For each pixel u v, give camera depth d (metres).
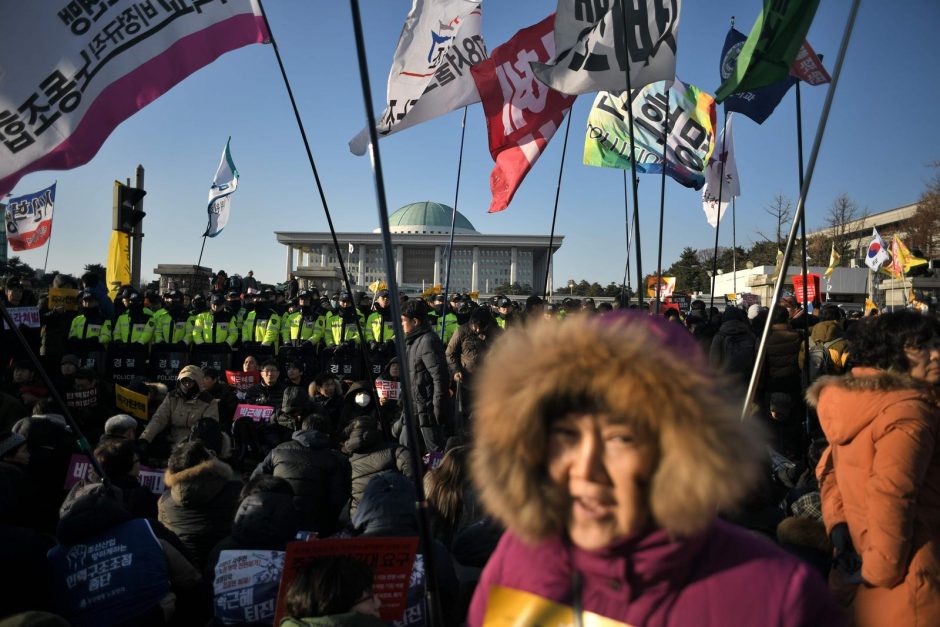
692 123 7.80
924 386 2.46
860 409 2.46
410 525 3.71
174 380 12.98
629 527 1.22
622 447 1.22
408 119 6.94
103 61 4.08
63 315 12.05
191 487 4.32
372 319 13.60
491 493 1.33
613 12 4.80
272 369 9.20
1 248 28.59
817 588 1.27
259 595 3.29
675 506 1.16
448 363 8.88
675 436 1.16
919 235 42.09
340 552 2.85
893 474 2.28
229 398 7.93
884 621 2.38
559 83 4.86
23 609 3.34
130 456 4.89
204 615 3.72
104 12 4.07
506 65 6.73
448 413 7.62
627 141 7.87
